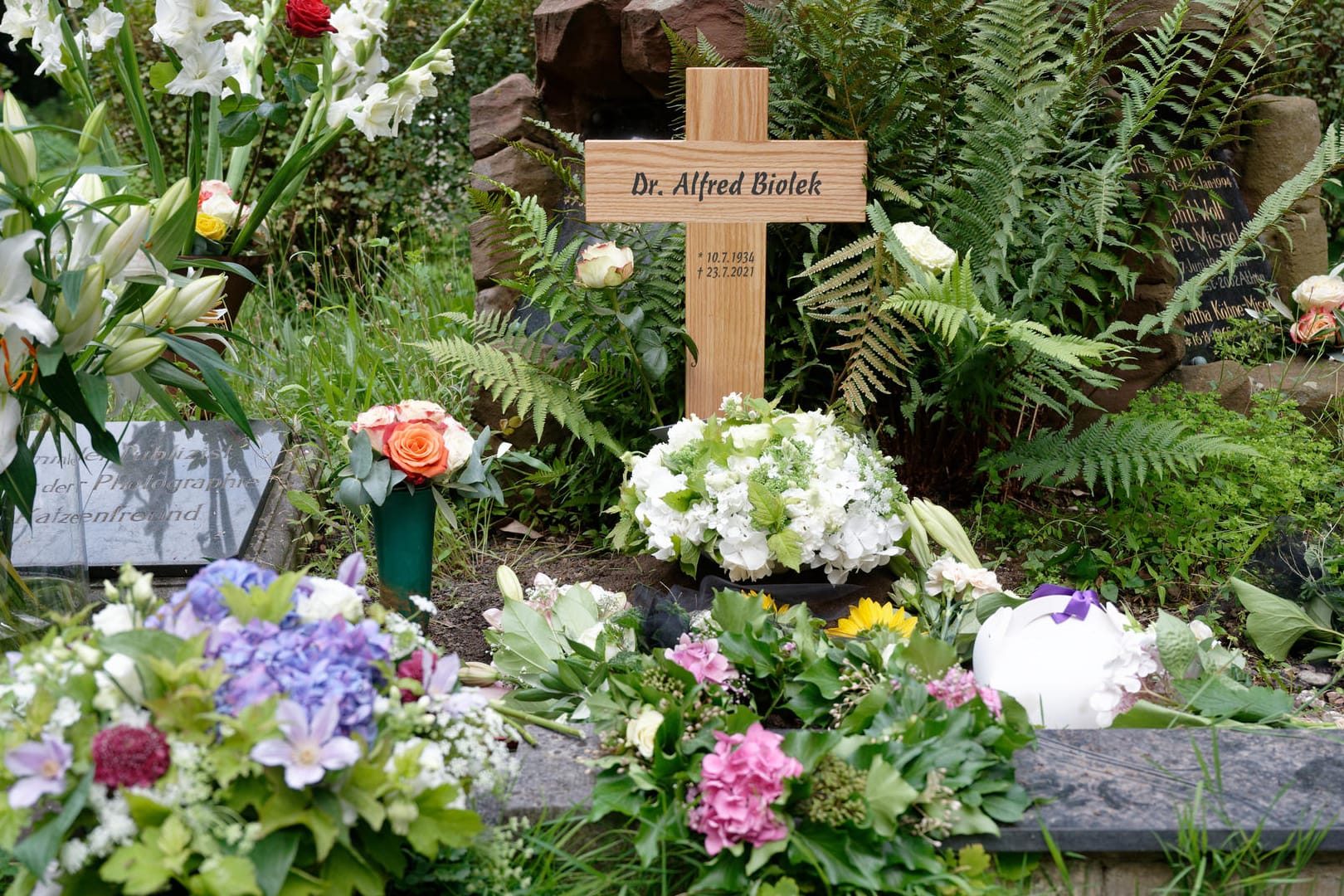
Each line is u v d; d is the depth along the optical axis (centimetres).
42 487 240
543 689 216
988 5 314
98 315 204
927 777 168
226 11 318
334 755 138
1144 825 168
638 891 172
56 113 1047
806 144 289
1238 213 410
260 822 138
